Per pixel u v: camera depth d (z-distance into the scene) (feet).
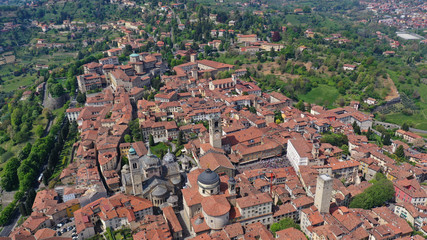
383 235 635.25
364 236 643.04
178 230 654.12
